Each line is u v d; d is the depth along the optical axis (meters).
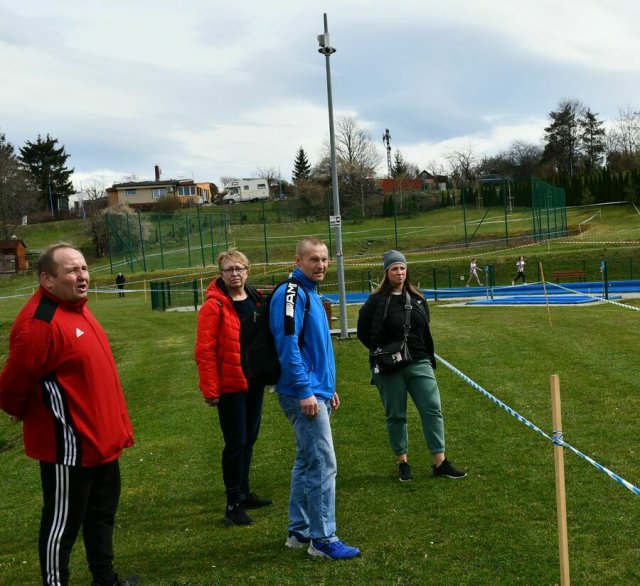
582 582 3.92
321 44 14.64
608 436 6.61
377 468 6.28
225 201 97.44
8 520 6.02
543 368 10.02
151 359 15.84
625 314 16.30
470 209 70.69
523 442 6.64
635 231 50.59
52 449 3.86
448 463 5.90
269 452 7.14
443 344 13.10
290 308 4.36
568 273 34.22
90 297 39.84
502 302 23.95
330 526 4.45
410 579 4.08
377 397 9.21
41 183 99.94
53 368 3.82
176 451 7.58
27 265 59.31
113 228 51.06
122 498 6.11
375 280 39.00
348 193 83.62
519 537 4.56
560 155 108.69
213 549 4.76
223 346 5.16
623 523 4.67
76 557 4.92
